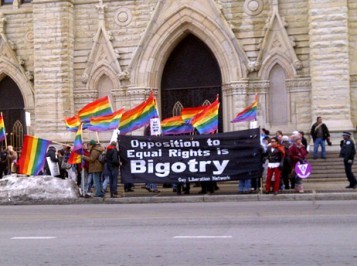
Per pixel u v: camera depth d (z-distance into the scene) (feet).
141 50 108.88
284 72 104.83
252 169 75.25
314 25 99.35
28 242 41.45
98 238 42.45
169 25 108.37
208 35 107.34
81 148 76.64
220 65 107.55
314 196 70.28
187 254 35.53
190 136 76.28
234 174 75.41
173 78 112.68
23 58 114.93
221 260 33.53
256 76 105.40
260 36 105.50
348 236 40.37
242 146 75.56
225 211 58.29
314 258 33.40
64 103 109.40
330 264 31.78
